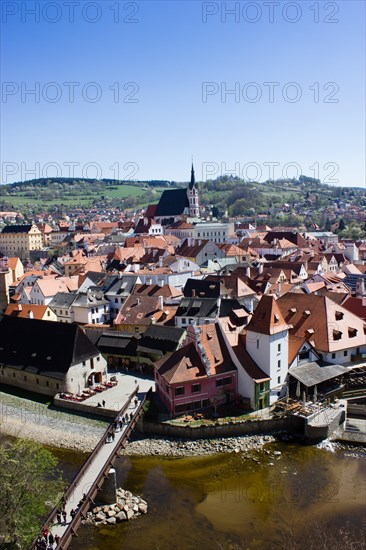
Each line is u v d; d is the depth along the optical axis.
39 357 89.56
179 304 106.81
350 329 86.00
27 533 46.72
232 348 77.25
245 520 53.88
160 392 79.50
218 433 70.38
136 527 53.06
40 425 76.75
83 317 119.38
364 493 57.72
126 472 63.72
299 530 51.94
